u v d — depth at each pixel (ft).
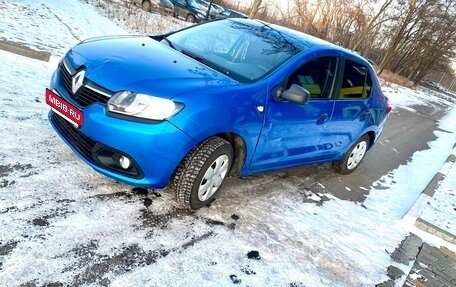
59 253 8.00
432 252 13.15
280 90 11.65
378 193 17.49
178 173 10.25
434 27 134.41
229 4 101.30
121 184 11.04
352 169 18.45
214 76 10.99
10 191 9.32
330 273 10.37
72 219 9.09
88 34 30.50
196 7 70.38
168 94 9.42
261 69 11.98
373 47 116.78
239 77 11.57
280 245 10.84
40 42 23.16
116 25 39.22
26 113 13.47
